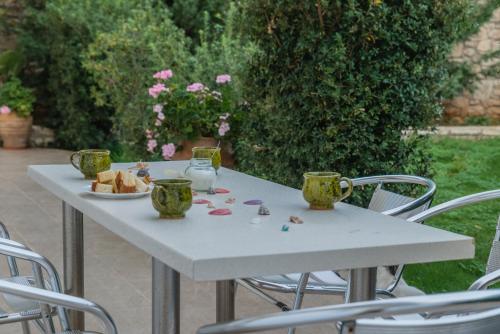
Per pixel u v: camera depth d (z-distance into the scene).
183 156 5.04
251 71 4.00
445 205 2.46
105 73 6.82
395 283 2.46
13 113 9.06
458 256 1.77
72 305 1.78
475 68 9.61
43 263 2.09
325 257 1.65
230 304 2.51
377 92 3.62
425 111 3.76
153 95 5.04
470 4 3.76
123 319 3.28
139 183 2.27
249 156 4.25
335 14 3.57
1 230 2.60
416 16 3.56
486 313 1.31
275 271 1.60
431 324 1.25
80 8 8.14
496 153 7.56
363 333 1.27
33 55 9.38
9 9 9.69
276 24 3.80
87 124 9.01
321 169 3.71
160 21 7.43
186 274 1.56
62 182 2.47
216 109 4.99
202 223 1.90
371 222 1.95
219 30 6.55
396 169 3.76
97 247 4.50
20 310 2.21
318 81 3.61
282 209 2.11
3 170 7.41
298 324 1.33
